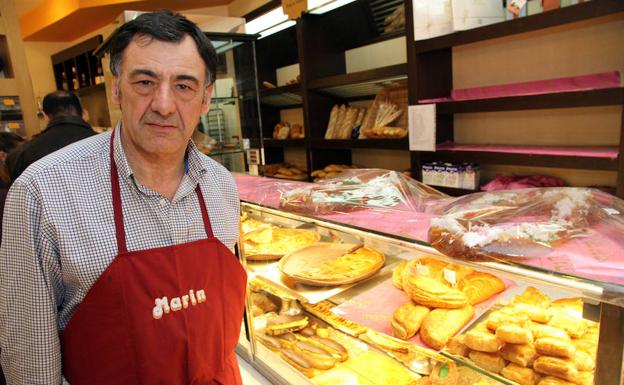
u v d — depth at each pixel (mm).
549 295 917
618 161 1700
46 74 6168
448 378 982
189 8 4363
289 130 3949
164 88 783
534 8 1905
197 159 958
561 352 780
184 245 893
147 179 883
